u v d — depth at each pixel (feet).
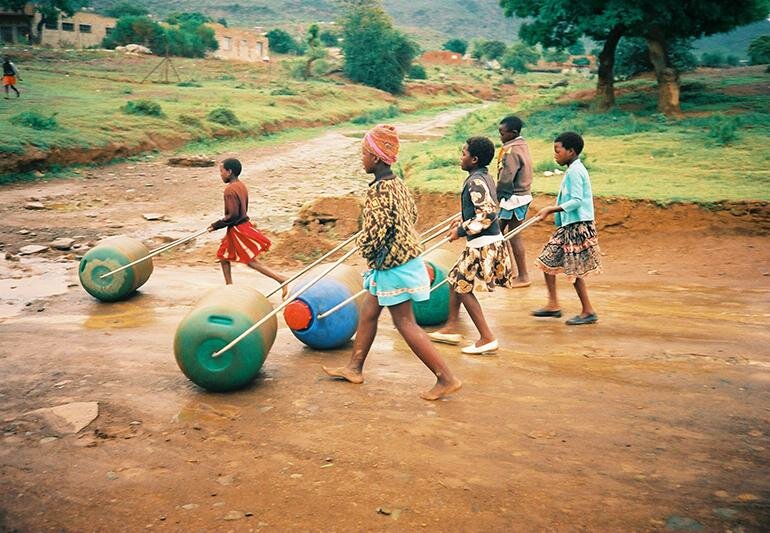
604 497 11.73
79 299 28.09
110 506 11.64
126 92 126.11
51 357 19.90
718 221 35.35
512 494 11.87
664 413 15.28
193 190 62.23
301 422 15.08
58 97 105.09
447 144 85.92
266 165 82.38
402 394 16.74
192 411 15.75
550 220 37.73
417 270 15.72
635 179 43.75
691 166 48.75
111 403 16.20
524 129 83.87
